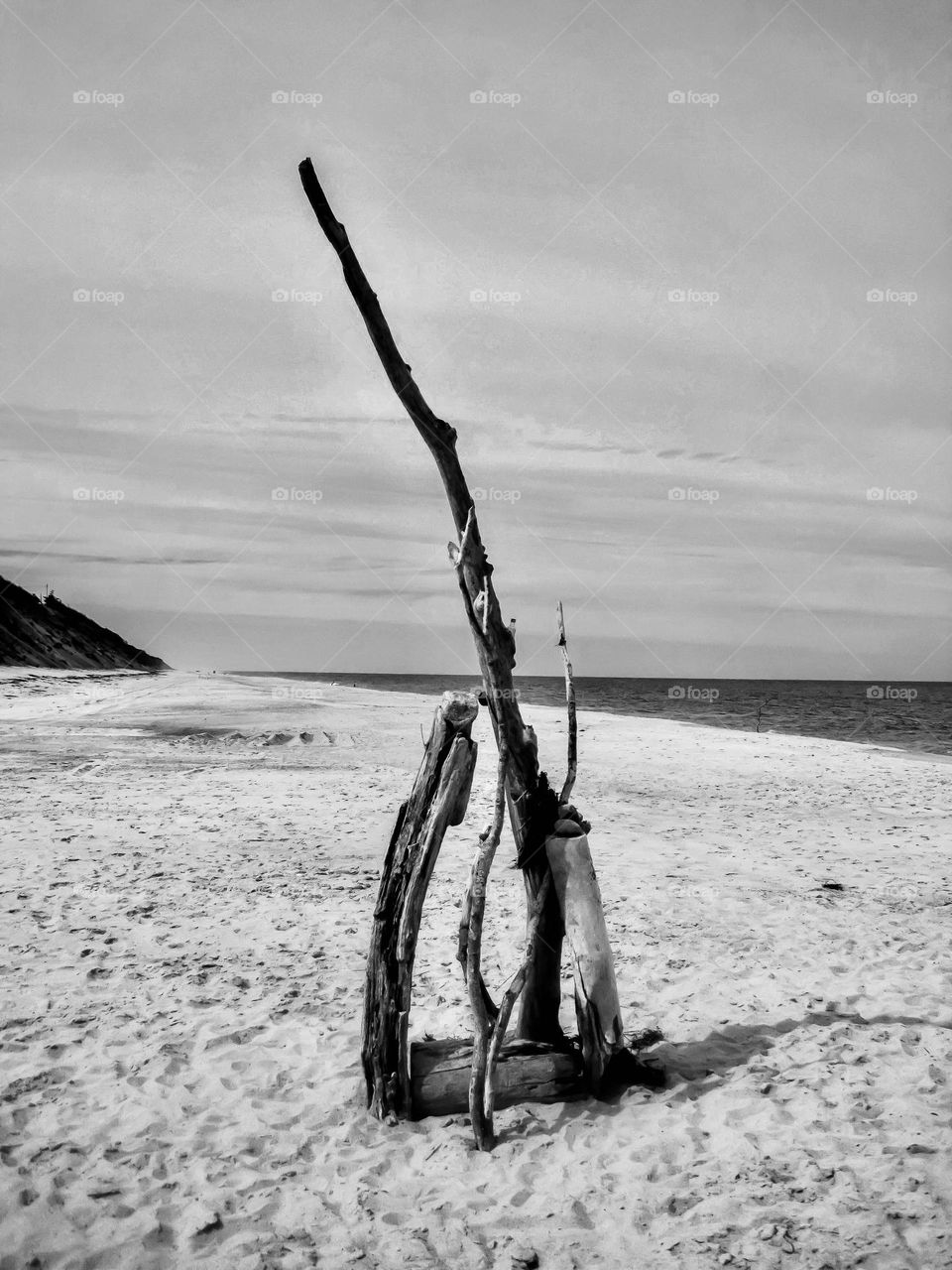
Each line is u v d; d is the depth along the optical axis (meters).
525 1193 4.16
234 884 8.97
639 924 7.91
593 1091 4.97
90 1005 6.02
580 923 4.93
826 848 11.30
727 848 11.13
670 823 12.80
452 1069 4.90
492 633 4.82
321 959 6.94
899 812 14.24
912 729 44.44
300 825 11.93
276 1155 4.44
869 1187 4.16
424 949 7.38
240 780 15.73
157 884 8.92
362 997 6.20
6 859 9.72
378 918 4.82
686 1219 3.96
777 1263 3.65
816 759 21.20
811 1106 4.86
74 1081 5.04
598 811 13.59
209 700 36.88
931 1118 4.74
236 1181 4.21
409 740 22.72
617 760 20.09
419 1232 3.87
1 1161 4.29
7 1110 4.72
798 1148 4.48
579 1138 4.60
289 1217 3.96
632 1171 4.32
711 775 17.94
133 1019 5.84
